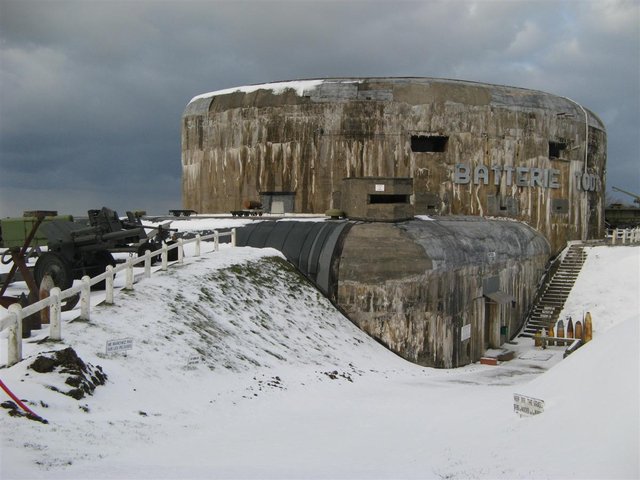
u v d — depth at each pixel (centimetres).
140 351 1332
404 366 2139
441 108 3291
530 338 3002
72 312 1544
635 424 842
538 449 920
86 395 1062
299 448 1062
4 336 1354
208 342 1534
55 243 1909
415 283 2303
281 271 2345
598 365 1055
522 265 3111
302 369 1684
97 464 824
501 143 3425
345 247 2375
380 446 1095
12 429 857
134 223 2242
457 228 2756
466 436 1110
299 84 3362
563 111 3653
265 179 3406
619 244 3669
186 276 1897
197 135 3691
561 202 3697
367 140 3266
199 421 1161
